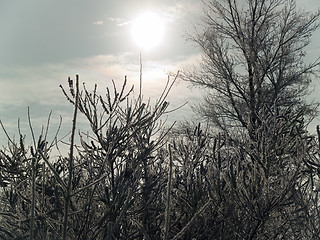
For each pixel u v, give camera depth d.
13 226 4.26
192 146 6.25
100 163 5.16
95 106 5.14
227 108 19.48
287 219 5.35
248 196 5.45
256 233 5.64
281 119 6.33
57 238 3.43
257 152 5.83
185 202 5.68
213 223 5.64
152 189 5.30
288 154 5.91
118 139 5.09
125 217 4.90
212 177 5.92
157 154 5.95
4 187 5.17
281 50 19.67
